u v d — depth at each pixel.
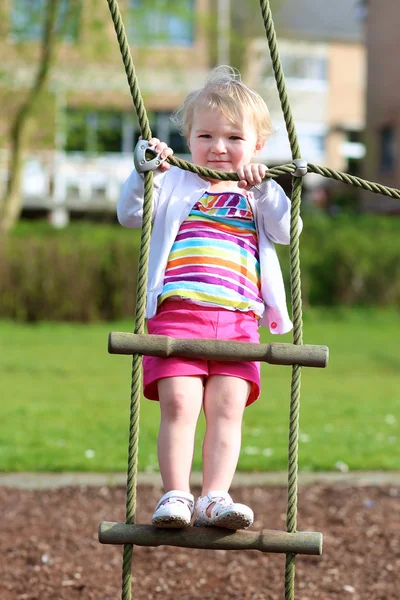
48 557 6.11
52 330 19.70
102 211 35.50
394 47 35.97
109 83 25.12
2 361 15.16
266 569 6.05
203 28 29.25
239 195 4.51
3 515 6.92
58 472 8.05
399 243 23.25
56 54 22.56
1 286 20.61
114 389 12.62
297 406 4.02
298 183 4.22
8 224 23.20
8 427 9.76
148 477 7.91
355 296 23.05
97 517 6.92
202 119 4.54
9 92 24.09
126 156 36.47
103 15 23.12
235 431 4.21
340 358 16.62
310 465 8.30
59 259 20.78
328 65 42.91
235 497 7.41
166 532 3.87
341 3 43.84
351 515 7.00
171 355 4.04
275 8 34.84
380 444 9.18
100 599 5.47
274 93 31.83
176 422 4.15
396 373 14.92
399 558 6.13
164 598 5.52
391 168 36.34
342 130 43.19
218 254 4.38
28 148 25.14
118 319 21.19
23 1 23.58
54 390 12.44
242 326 4.34
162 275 4.36
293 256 4.15
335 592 5.62
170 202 4.46
